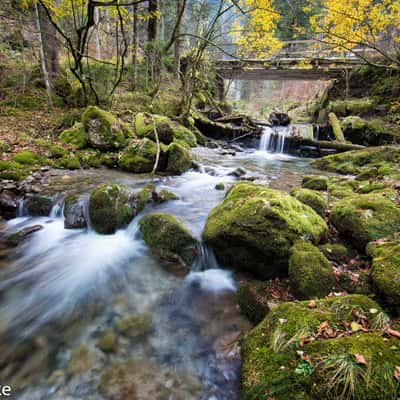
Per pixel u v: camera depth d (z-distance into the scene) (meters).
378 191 4.99
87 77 9.44
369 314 2.25
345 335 2.08
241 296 3.15
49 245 4.36
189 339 2.75
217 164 9.48
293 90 37.16
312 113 22.03
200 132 14.12
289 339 2.12
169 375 2.37
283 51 19.30
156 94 13.84
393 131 11.87
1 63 11.12
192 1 15.94
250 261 3.55
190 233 4.07
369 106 14.58
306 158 11.86
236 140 14.48
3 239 4.38
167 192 5.77
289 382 1.85
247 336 2.47
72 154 7.57
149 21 14.95
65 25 12.23
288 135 12.95
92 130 8.05
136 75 14.12
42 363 2.46
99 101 10.60
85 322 2.95
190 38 18.59
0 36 11.64
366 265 3.21
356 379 1.69
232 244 3.61
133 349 2.62
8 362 2.46
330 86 19.30
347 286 2.84
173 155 7.76
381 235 3.43
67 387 2.25
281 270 3.35
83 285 3.54
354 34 7.20
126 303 3.25
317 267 2.91
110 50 18.02
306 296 2.80
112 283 3.60
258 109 33.12
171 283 3.63
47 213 5.16
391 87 14.72
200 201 5.83
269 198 3.79
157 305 3.23
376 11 7.42
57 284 3.54
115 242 4.52
